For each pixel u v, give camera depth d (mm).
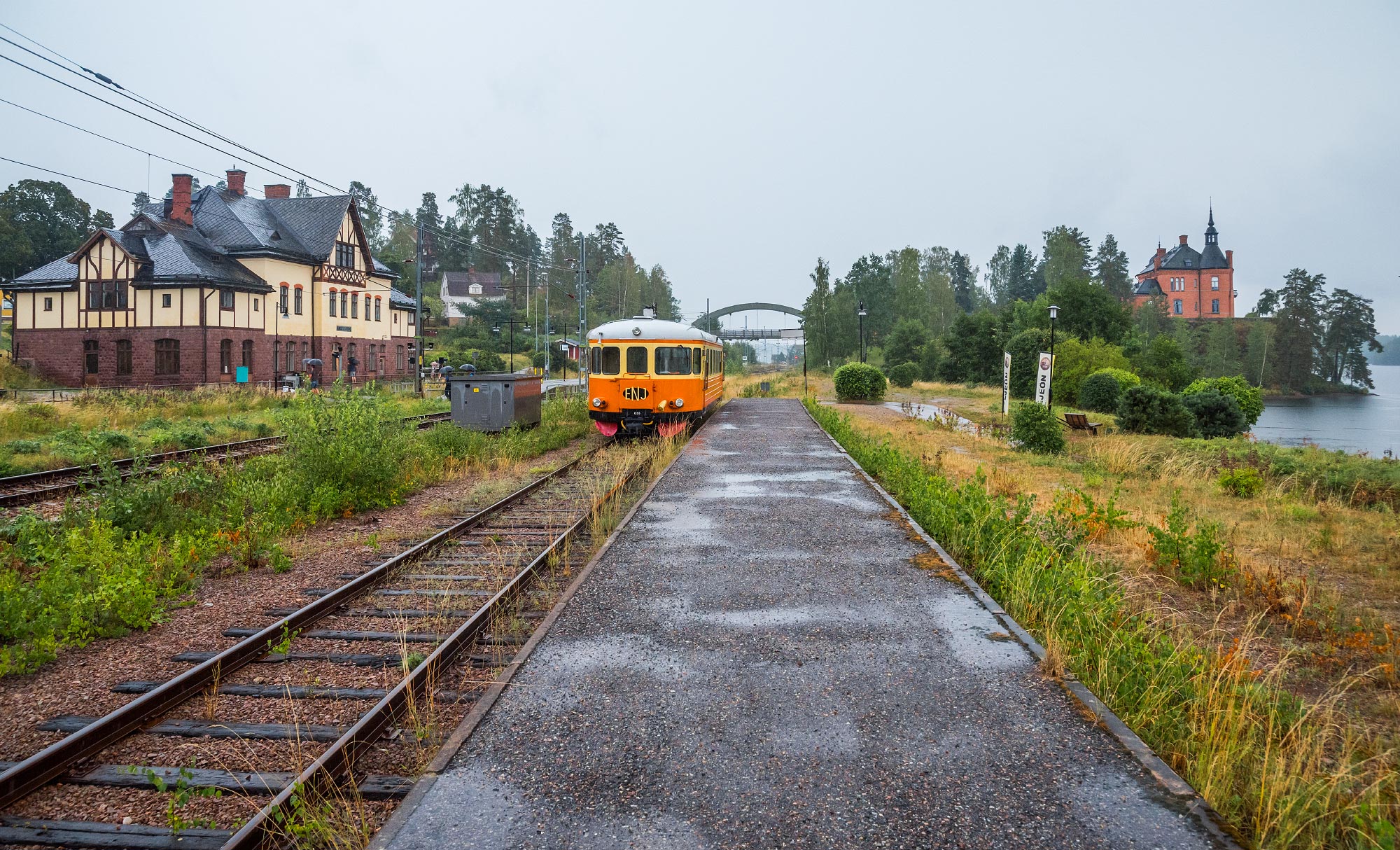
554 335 91625
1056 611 6367
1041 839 3502
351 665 5832
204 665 5406
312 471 11844
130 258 38250
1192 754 4418
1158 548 8828
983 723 4605
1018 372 53750
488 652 5953
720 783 3969
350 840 3572
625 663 5516
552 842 3490
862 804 3779
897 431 24797
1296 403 88250
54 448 16469
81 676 5664
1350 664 6113
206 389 29328
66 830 3756
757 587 7301
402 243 119312
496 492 12992
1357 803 3955
